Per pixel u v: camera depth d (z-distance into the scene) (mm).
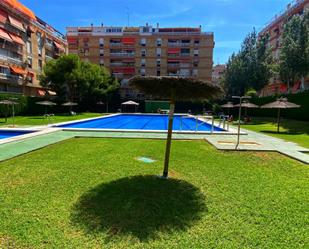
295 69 27375
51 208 4688
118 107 55875
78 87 42094
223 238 3822
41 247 3492
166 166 6766
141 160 8492
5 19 38281
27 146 10586
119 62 70562
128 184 6090
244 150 10523
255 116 36531
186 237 3826
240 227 4164
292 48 27031
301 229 4137
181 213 4617
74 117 31750
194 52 69062
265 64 37594
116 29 71438
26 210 4594
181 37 69000
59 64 40281
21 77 42469
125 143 11805
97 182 6188
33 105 35562
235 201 5242
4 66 38375
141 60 69938
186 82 5824
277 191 5875
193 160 8664
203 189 5910
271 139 14367
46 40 50812
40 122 23203
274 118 30656
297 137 15734
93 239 3707
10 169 7184
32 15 46969
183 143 12164
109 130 16438
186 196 5441
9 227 3986
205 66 68938
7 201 4980
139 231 3951
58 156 8875
